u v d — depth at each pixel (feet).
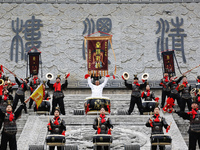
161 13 81.05
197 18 81.00
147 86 57.57
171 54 64.75
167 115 54.13
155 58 79.20
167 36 80.18
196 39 79.97
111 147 42.83
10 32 80.48
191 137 39.24
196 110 39.58
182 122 53.16
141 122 51.47
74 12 81.30
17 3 81.71
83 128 48.67
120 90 78.18
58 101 56.39
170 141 37.78
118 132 47.16
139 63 79.05
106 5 81.61
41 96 40.63
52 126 38.99
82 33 80.48
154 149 38.86
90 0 81.87
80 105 64.44
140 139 45.34
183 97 57.00
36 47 79.82
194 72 78.43
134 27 80.53
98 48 56.59
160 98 69.67
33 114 56.90
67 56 79.56
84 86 78.18
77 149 39.55
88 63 56.70
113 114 59.00
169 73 64.39
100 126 39.45
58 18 81.10
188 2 81.61
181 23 80.59
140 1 81.66
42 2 81.82
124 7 81.41
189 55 79.25
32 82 59.77
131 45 79.71
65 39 80.28
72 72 78.89
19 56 79.46
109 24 80.64
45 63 79.10
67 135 46.24
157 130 38.78
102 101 52.70
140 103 56.34
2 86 53.52
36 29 80.59
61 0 81.92
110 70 78.54
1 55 79.36
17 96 56.44
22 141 45.16
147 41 79.92
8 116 38.91
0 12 81.15
